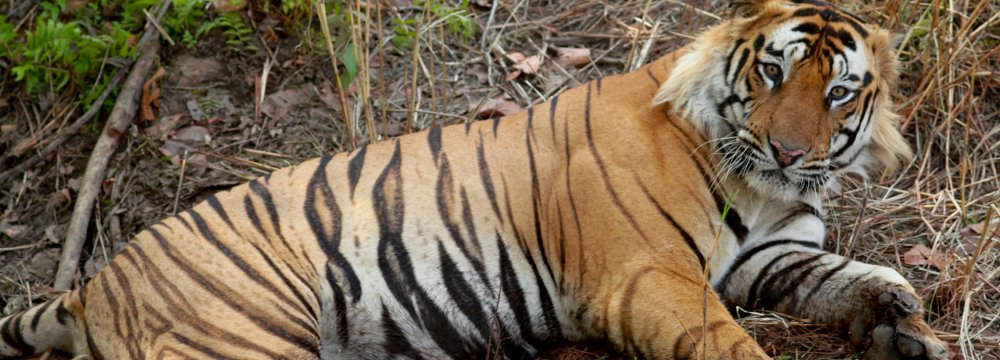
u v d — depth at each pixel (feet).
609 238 12.03
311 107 17.80
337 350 12.28
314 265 12.07
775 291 13.00
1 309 15.44
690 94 12.45
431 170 12.61
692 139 12.44
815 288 12.70
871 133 12.72
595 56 18.63
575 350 12.85
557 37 19.11
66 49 17.52
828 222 15.16
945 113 16.75
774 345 12.70
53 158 17.42
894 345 11.46
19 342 12.44
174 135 17.28
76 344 12.30
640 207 12.05
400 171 12.61
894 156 13.21
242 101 17.87
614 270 11.97
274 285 11.75
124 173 16.89
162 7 18.13
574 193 12.32
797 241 13.14
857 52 12.02
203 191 16.66
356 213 12.32
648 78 12.92
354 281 12.14
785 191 12.29
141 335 11.44
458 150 12.76
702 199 12.30
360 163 12.74
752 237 13.08
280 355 11.45
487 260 12.36
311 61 18.28
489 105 17.52
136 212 16.48
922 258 14.28
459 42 18.88
